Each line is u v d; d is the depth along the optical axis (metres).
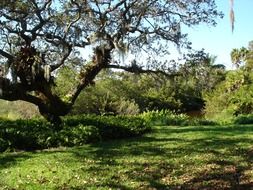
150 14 17.08
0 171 12.40
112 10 16.22
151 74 18.05
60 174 11.83
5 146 15.66
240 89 42.50
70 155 14.60
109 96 42.28
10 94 15.71
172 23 17.33
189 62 17.67
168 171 12.22
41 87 16.09
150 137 18.92
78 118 20.33
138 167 12.67
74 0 16.02
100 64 17.05
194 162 13.25
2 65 15.92
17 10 15.71
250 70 47.03
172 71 17.64
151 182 11.12
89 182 11.08
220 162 13.20
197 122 25.73
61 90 18.97
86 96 40.59
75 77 18.06
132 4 16.38
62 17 16.45
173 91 51.19
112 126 18.75
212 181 11.18
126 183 11.03
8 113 34.84
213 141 17.11
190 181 11.22
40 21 15.74
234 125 23.95
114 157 14.20
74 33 16.31
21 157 14.45
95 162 13.38
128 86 43.44
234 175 11.70
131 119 21.62
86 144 17.00
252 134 18.89
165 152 14.94
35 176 11.70
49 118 17.56
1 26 15.41
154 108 48.38
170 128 22.69
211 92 46.56
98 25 16.69
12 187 10.86
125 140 18.17
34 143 16.11
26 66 15.47
